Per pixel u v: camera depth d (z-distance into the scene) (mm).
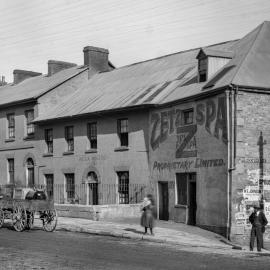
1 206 23328
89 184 31641
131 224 24391
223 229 21844
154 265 13242
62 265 13102
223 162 22188
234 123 22016
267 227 22156
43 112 35625
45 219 22562
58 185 33688
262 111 22641
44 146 35031
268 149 22578
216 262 14180
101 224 24234
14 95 39375
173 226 24094
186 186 25109
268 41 25578
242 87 22156
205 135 23578
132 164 28656
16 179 37219
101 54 39219
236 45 27766
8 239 19031
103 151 30562
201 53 25531
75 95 36281
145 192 27766
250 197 21984
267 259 15281
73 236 20531
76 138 32594
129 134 29000
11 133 38469
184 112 25516
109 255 15055
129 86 32062
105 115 30500
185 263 13758
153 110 27562
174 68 31141
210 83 23812
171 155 26062
